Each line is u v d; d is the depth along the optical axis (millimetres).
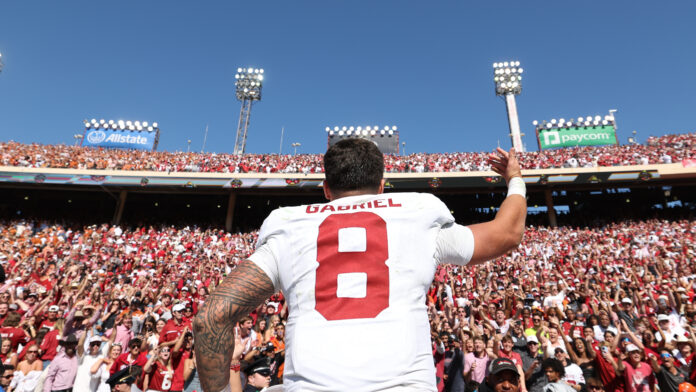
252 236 30656
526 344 7930
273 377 6141
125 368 6848
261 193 34781
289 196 37969
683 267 15578
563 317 9922
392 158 40531
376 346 1028
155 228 33250
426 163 36281
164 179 31922
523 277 15867
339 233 1186
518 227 1342
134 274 17828
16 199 35781
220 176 32344
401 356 1022
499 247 1279
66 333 8070
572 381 7086
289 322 1153
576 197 37531
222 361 1054
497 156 1625
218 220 37562
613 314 9492
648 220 30281
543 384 6941
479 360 7430
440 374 7750
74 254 19750
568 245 24859
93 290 11531
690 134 38406
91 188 33219
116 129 44156
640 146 38125
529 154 39406
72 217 34781
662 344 7887
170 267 19531
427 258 1195
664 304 10125
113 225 32500
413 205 1282
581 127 41656
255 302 1161
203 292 12125
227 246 27656
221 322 1069
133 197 37188
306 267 1153
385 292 1106
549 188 32875
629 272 15828
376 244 1165
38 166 32438
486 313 10664
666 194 35344
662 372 6832
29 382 7152
